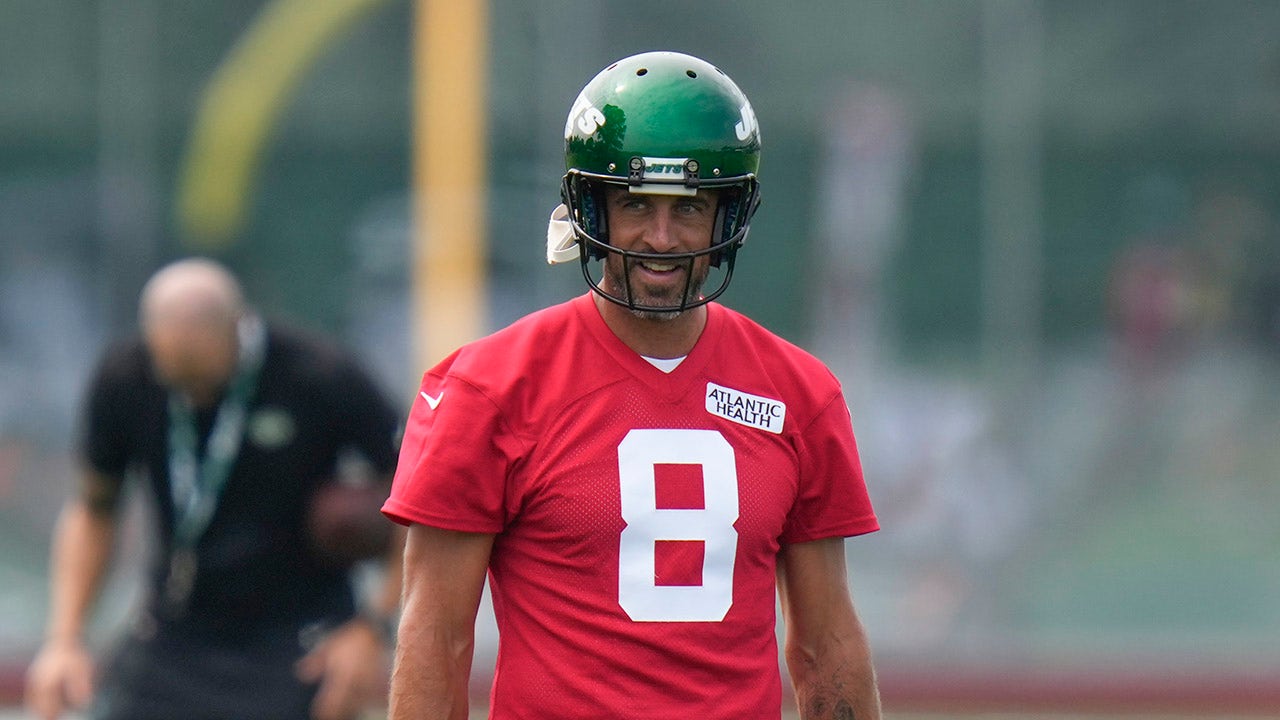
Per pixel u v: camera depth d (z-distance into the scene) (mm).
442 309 34844
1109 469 34719
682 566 10320
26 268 34906
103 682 18953
